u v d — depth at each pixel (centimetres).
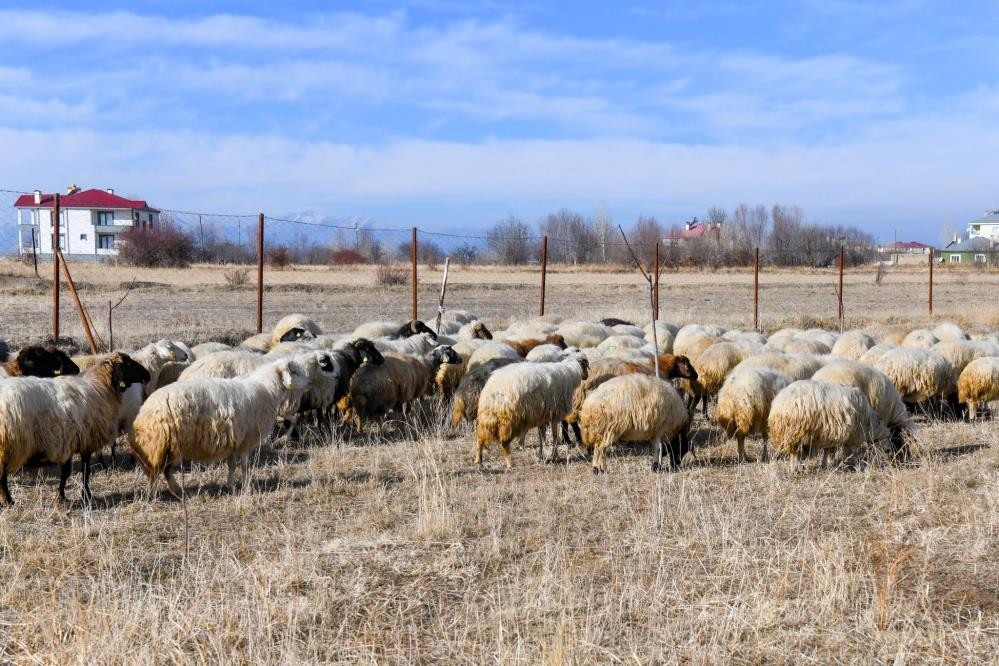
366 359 1288
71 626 589
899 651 546
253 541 788
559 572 697
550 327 2009
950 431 1284
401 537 789
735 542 732
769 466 1043
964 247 10794
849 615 616
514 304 3675
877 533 766
